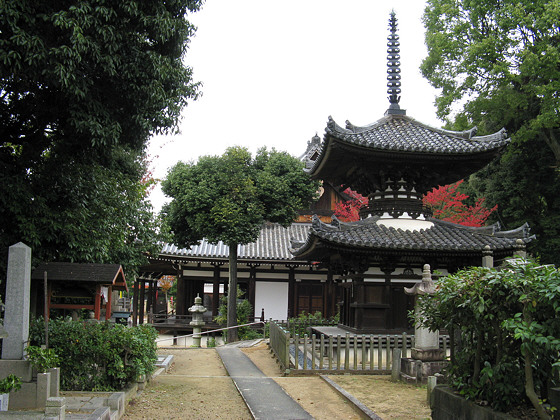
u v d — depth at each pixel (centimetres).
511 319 556
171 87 1195
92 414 735
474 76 2556
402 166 1555
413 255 1513
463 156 1477
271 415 891
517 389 613
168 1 1151
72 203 1292
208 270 3331
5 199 1118
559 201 2648
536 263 612
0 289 1180
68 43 1006
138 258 1830
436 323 802
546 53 2244
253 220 2527
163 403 971
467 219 2331
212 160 2581
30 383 798
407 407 905
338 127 1412
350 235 1465
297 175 2569
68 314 1348
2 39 945
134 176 1816
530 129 2494
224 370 1541
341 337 1499
